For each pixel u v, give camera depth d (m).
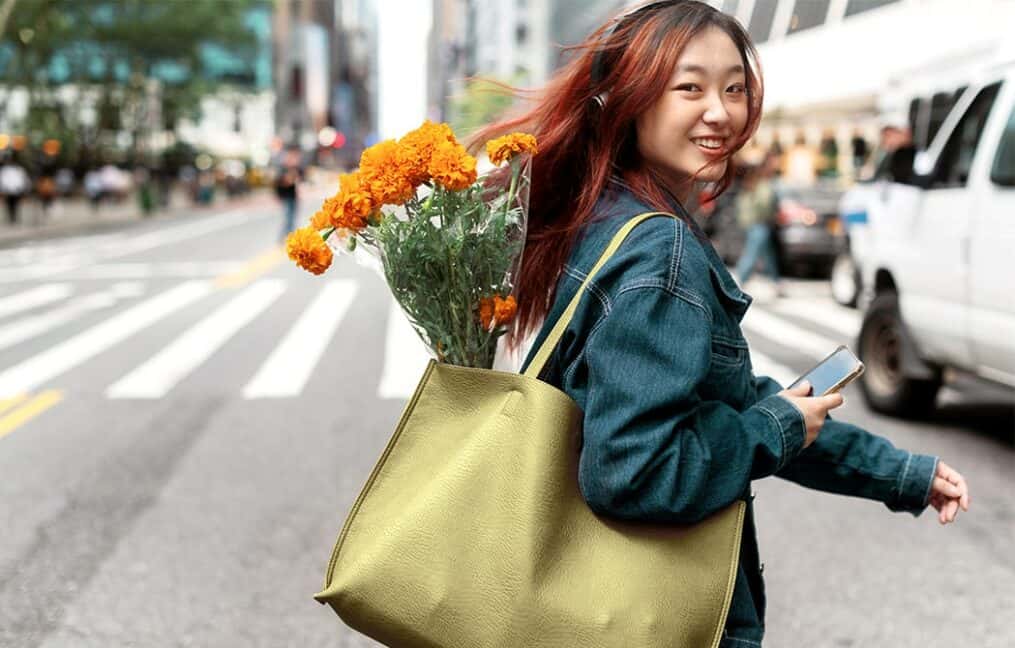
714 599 1.58
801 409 1.69
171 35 47.59
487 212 1.73
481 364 1.78
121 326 11.84
